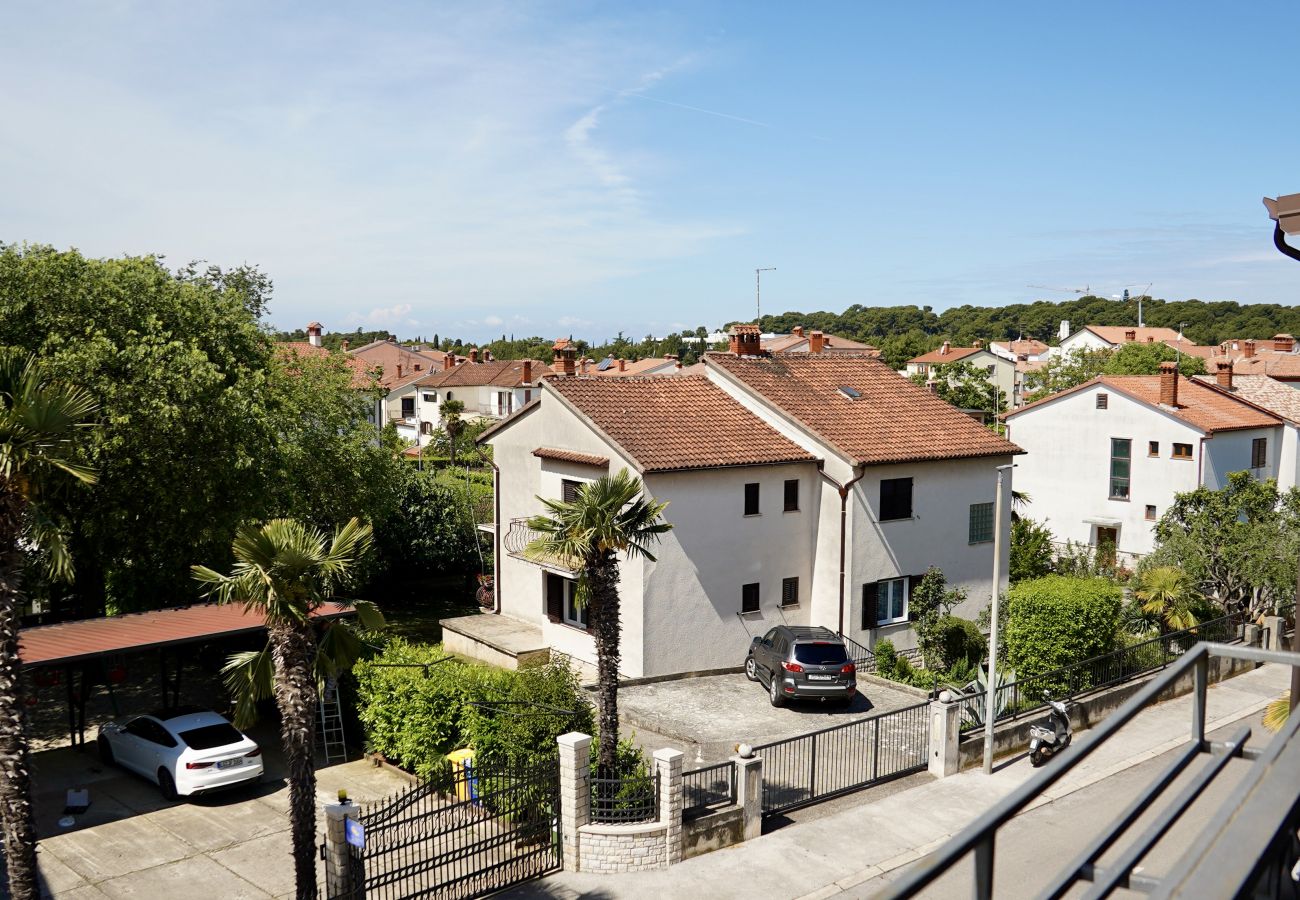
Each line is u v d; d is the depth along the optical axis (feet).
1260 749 11.93
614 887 48.32
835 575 89.61
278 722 73.15
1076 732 72.08
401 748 63.00
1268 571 89.92
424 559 115.96
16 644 37.55
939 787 61.21
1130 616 92.43
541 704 57.72
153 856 51.70
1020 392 321.93
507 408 259.60
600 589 54.13
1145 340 314.35
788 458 88.07
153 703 79.15
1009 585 102.53
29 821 37.91
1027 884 46.60
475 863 49.16
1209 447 121.39
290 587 42.52
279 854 52.08
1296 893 10.80
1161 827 9.90
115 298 75.82
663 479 81.92
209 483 76.07
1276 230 22.13
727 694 78.48
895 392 105.70
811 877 49.49
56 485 41.75
